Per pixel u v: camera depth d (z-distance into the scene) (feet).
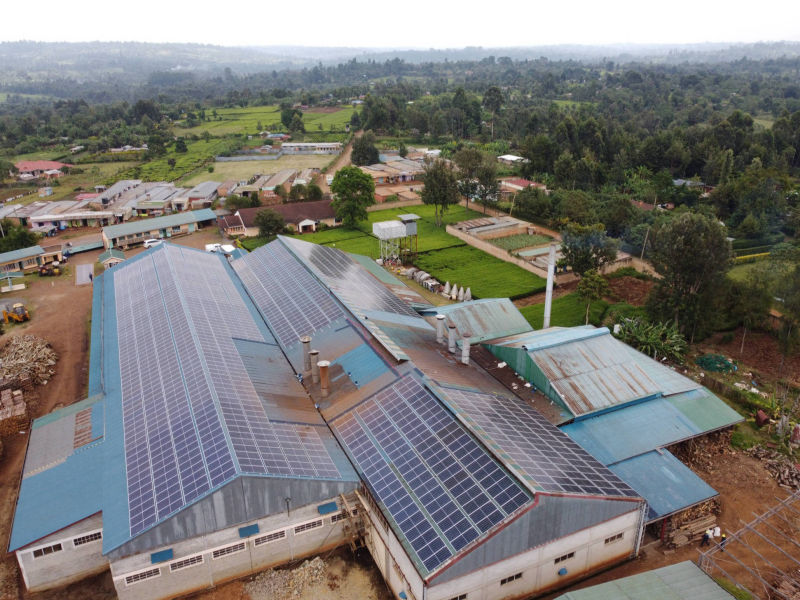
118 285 289.33
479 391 185.37
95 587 144.46
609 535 144.15
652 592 119.96
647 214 426.10
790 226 424.05
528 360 203.41
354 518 150.82
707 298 256.52
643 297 319.06
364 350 203.82
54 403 231.71
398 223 378.73
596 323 284.82
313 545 151.43
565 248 329.31
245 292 279.28
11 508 172.45
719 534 157.07
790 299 238.07
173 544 134.82
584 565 144.05
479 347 230.48
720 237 245.04
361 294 258.78
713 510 167.32
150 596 136.87
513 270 368.68
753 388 228.63
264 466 143.64
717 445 194.70
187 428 162.61
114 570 130.93
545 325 264.52
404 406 171.32
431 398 170.40
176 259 292.61
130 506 140.56
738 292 262.88
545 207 458.50
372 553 150.61
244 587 142.61
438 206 539.70
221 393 176.04
